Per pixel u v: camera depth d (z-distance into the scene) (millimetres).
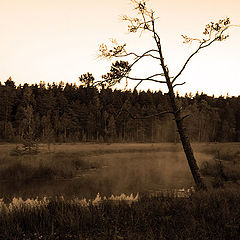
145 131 99750
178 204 6152
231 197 6750
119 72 9484
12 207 5746
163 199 7000
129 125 96625
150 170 21016
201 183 9812
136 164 25406
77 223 4926
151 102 124312
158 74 10047
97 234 4660
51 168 18531
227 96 133375
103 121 95938
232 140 95438
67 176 17484
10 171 18062
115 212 5750
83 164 22688
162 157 34188
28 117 63406
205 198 6414
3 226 4832
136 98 124562
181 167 23016
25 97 105625
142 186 14102
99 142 77438
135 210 5816
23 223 5156
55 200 6234
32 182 15609
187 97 112625
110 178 17094
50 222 5141
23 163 20172
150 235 4406
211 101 123750
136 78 9789
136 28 10008
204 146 57031
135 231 4789
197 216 5535
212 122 97625
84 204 6117
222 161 24797
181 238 4277
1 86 115062
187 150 10109
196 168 9953
